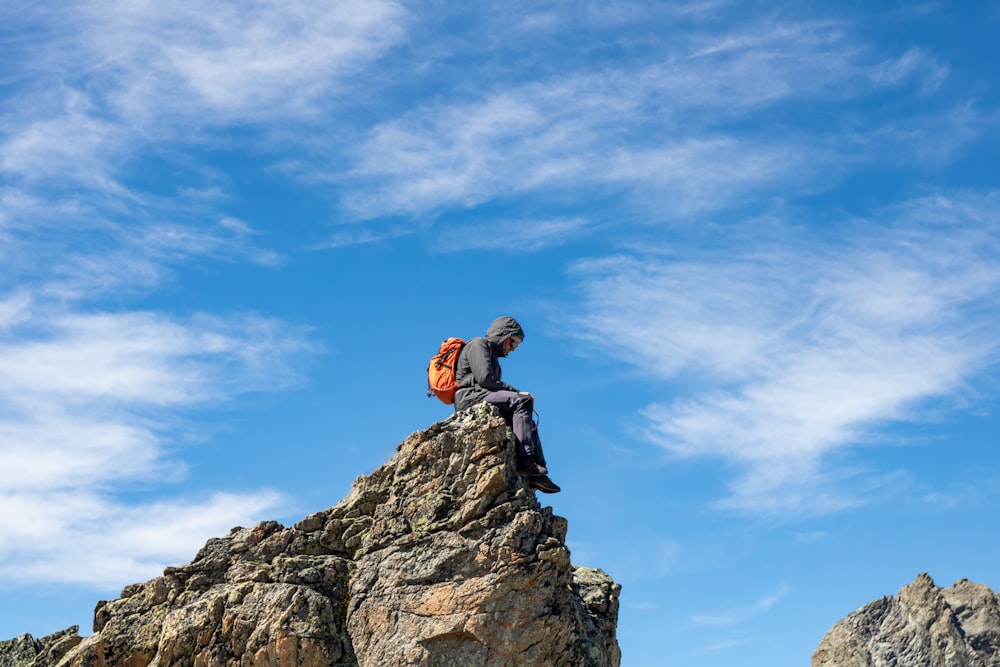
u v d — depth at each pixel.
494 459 16.41
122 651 16.64
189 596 16.81
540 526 16.06
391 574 16.20
